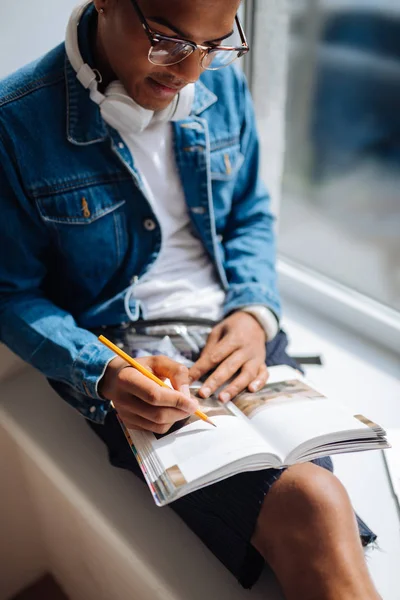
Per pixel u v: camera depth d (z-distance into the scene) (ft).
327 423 2.51
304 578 2.31
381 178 5.57
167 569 2.57
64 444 3.15
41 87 2.81
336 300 4.47
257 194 3.67
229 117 3.34
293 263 4.95
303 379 2.97
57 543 3.86
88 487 2.92
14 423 3.28
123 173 2.97
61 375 2.87
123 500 2.86
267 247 3.57
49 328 2.93
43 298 3.12
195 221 3.28
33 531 4.09
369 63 5.28
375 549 2.71
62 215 2.90
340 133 5.51
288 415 2.59
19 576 4.19
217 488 2.56
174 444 2.44
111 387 2.66
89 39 2.78
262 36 4.21
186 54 2.38
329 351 4.24
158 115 2.93
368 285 4.92
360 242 5.36
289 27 4.26
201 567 2.59
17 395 3.46
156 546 2.66
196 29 2.29
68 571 3.96
